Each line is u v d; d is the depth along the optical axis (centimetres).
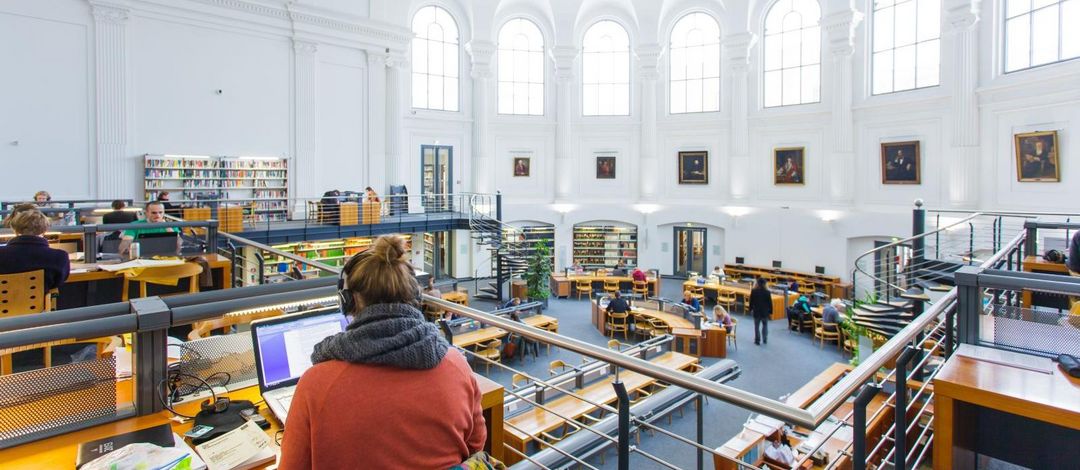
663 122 1764
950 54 1166
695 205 1691
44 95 1061
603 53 1800
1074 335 209
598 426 385
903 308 854
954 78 1145
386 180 1538
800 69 1520
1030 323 219
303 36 1353
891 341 185
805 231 1475
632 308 1190
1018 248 504
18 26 1034
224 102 1257
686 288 1434
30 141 1052
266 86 1314
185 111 1209
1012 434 189
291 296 216
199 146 1228
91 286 440
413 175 1617
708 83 1705
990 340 229
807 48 1500
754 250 1592
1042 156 988
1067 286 205
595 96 1809
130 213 633
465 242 1734
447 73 1692
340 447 121
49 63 1063
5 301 334
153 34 1167
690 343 1022
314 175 1387
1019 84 1025
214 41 1241
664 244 1770
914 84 1266
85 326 172
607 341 1134
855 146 1405
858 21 1369
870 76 1366
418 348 130
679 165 1750
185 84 1207
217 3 1233
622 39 1794
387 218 1448
